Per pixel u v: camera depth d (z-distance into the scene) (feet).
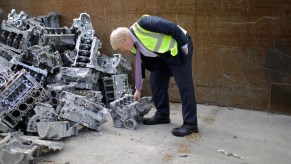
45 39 15.20
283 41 14.01
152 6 16.03
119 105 13.41
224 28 14.89
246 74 15.01
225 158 11.03
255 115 14.78
